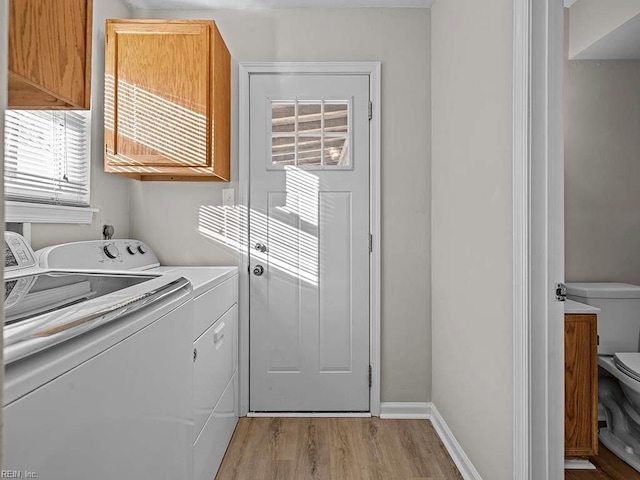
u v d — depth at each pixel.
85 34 1.36
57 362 0.68
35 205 1.74
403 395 2.71
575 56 2.65
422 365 2.70
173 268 2.52
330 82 2.69
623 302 2.42
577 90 2.69
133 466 0.97
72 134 2.09
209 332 1.89
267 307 2.70
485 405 1.84
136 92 2.24
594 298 2.44
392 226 2.70
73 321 0.78
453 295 2.26
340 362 2.71
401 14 2.68
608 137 2.69
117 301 0.98
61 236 1.98
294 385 2.72
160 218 2.67
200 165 2.26
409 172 2.69
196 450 1.67
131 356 0.96
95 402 0.80
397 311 2.71
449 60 2.31
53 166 1.95
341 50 2.68
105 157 2.24
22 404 0.60
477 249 1.93
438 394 2.54
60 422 0.69
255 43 2.67
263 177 2.70
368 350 2.71
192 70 2.24
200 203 2.68
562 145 1.50
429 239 2.69
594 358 2.04
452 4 2.25
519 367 1.52
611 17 2.33
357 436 2.43
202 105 2.24
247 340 2.69
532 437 1.49
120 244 2.28
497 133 1.71
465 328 2.07
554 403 1.50
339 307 2.71
